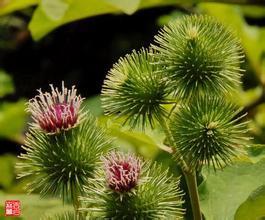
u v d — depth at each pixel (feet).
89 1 2.57
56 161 2.02
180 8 3.73
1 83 4.30
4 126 3.44
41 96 2.06
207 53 1.99
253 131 2.88
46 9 2.59
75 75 6.24
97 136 2.06
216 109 1.98
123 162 1.96
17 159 3.31
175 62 1.99
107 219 1.95
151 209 1.95
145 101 2.00
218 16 3.04
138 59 2.03
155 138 2.12
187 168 1.98
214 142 1.96
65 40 6.20
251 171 2.22
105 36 6.13
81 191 2.02
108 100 2.02
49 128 2.04
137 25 6.02
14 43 6.03
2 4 2.89
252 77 3.04
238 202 2.19
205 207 2.19
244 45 3.03
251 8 3.73
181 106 2.00
